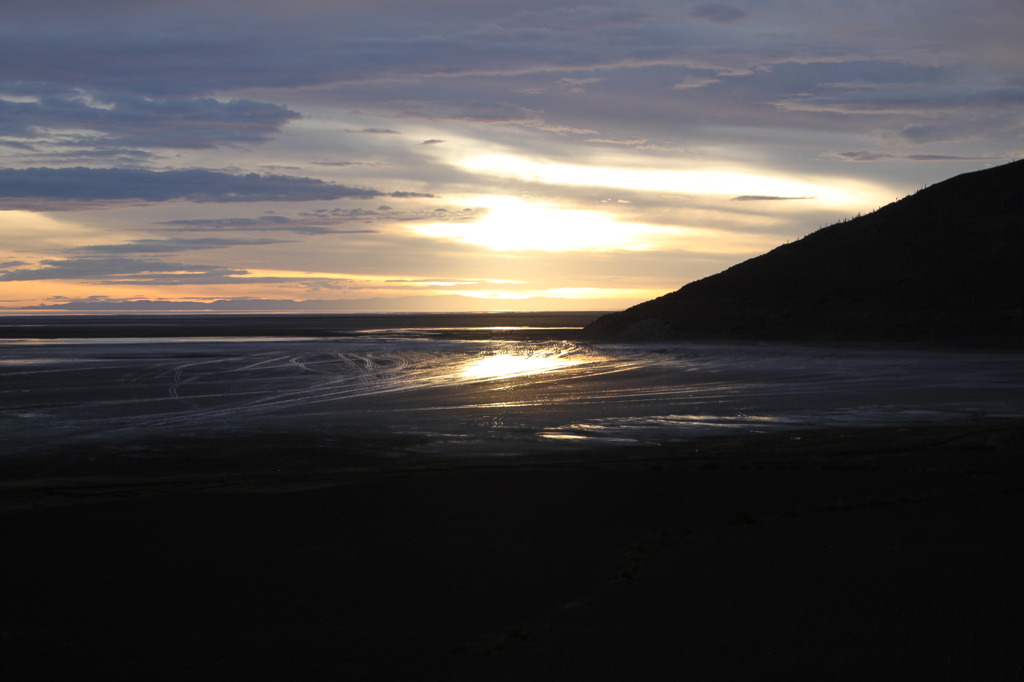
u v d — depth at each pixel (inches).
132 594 427.5
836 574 422.3
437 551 506.3
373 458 976.9
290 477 819.4
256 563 483.8
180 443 1084.5
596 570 454.9
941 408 1360.7
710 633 342.3
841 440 1048.2
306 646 351.9
